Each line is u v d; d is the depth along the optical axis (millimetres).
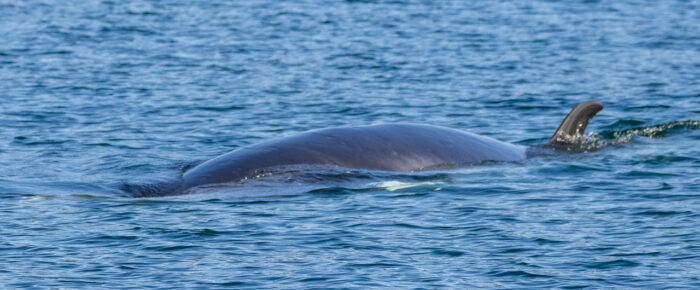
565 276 48000
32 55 149875
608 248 52250
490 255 51531
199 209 60125
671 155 77500
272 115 102750
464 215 59312
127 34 178750
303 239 54375
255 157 66375
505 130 94062
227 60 147375
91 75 131375
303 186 63500
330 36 178000
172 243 53562
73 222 57281
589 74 132375
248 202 61688
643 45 163375
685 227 55844
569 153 77375
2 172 72375
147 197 63469
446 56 152125
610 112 103000
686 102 108812
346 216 58875
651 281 46969
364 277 48156
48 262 50250
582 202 62438
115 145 85312
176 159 78562
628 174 70625
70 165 75938
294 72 135500
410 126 72375
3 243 53156
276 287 46812
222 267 49719
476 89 120562
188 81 127000
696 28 188000
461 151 71312
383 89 120938
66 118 100062
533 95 115438
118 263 50281
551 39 172625
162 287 46812
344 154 67250
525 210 60500
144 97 114312
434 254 51750
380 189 64562
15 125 95500
